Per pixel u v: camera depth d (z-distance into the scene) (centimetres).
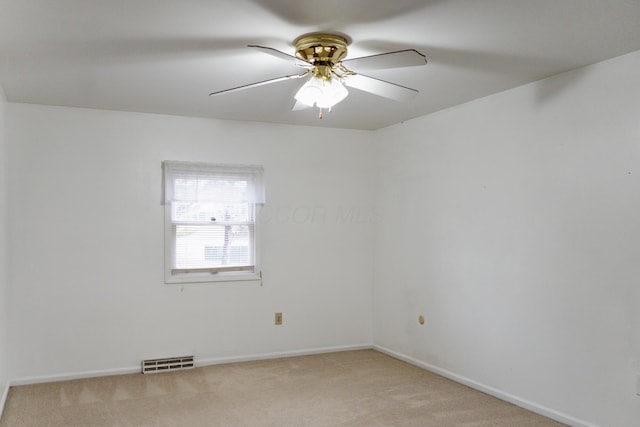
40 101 409
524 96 364
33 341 414
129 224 446
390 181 518
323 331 522
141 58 301
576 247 326
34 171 418
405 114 464
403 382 420
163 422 331
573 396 327
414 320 478
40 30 255
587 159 320
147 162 454
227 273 483
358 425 327
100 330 434
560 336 336
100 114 439
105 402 368
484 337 397
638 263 292
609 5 229
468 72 334
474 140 409
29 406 360
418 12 237
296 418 339
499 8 233
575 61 312
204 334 471
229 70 326
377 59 252
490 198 393
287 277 507
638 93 292
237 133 488
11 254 409
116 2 224
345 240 535
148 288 451
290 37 269
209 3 226
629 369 296
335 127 527
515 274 370
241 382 418
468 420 337
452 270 431
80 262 430
